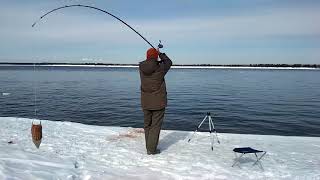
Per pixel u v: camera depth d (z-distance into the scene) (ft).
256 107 95.86
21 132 29.25
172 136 28.96
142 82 22.53
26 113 82.53
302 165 21.30
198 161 21.59
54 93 139.54
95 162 20.94
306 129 64.75
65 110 88.07
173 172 19.42
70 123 34.71
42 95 129.70
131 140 27.14
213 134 30.09
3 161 18.95
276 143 27.37
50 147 24.09
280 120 74.28
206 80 268.82
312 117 78.59
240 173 19.51
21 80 243.19
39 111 86.17
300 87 184.14
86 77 323.16
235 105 100.22
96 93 140.67
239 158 22.29
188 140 27.40
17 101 108.06
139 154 23.03
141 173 19.17
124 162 21.21
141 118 75.10
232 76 377.71
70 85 195.52
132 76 358.43
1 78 273.33
